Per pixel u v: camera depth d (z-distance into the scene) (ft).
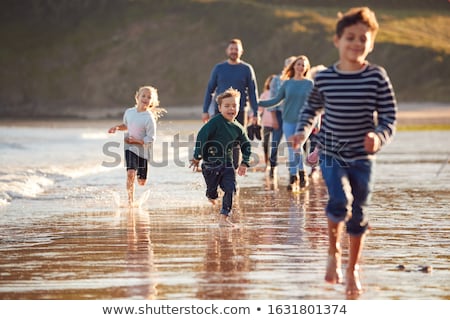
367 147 26.76
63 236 39.63
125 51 358.43
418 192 58.23
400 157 93.45
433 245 36.70
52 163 80.02
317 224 42.86
